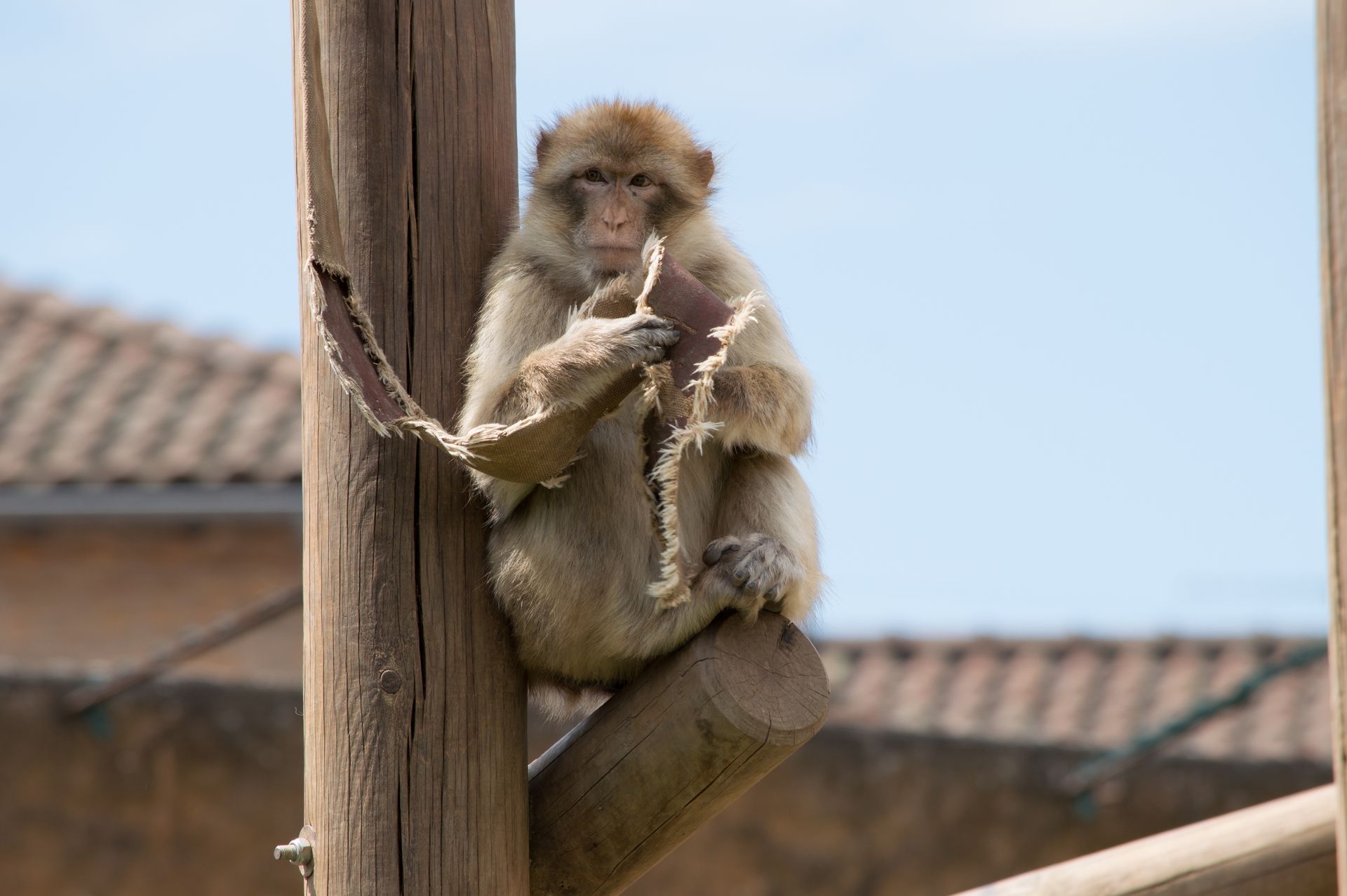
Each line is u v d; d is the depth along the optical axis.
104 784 35.59
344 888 15.53
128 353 53.22
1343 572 14.84
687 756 15.87
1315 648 37.00
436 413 16.45
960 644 55.88
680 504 17.80
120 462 47.53
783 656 16.17
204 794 36.00
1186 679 51.75
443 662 15.98
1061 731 49.94
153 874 35.62
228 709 36.38
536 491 16.92
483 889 15.79
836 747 39.25
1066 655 54.59
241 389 50.78
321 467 16.12
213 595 48.03
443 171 16.75
